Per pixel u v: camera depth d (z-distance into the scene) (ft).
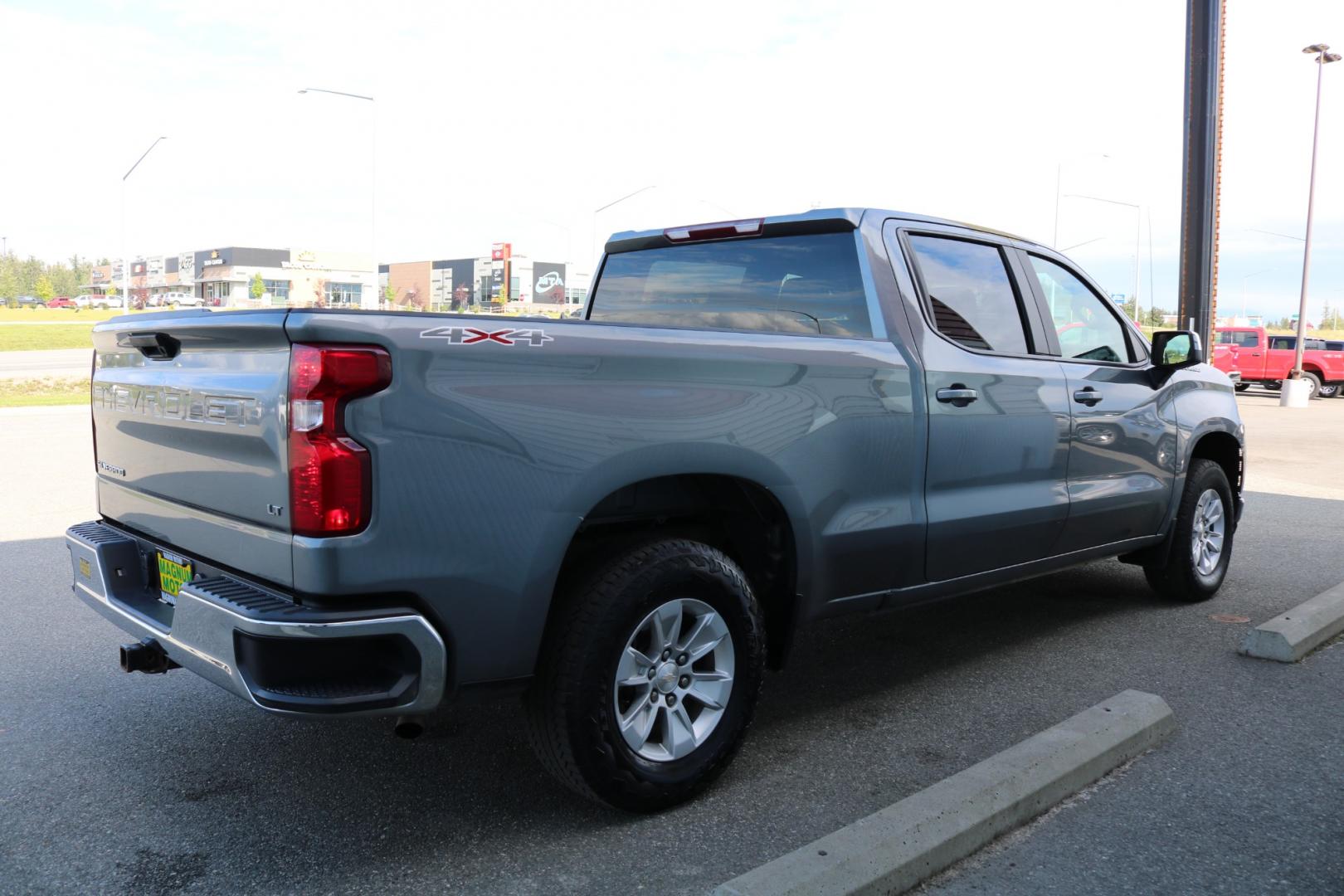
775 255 13.57
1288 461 43.86
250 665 8.32
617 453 9.64
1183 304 43.73
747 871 9.05
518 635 9.19
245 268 452.35
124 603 10.55
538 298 480.23
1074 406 15.05
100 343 11.71
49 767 11.30
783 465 11.01
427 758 11.62
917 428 12.53
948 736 12.39
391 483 8.41
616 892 8.75
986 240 14.51
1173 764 11.49
